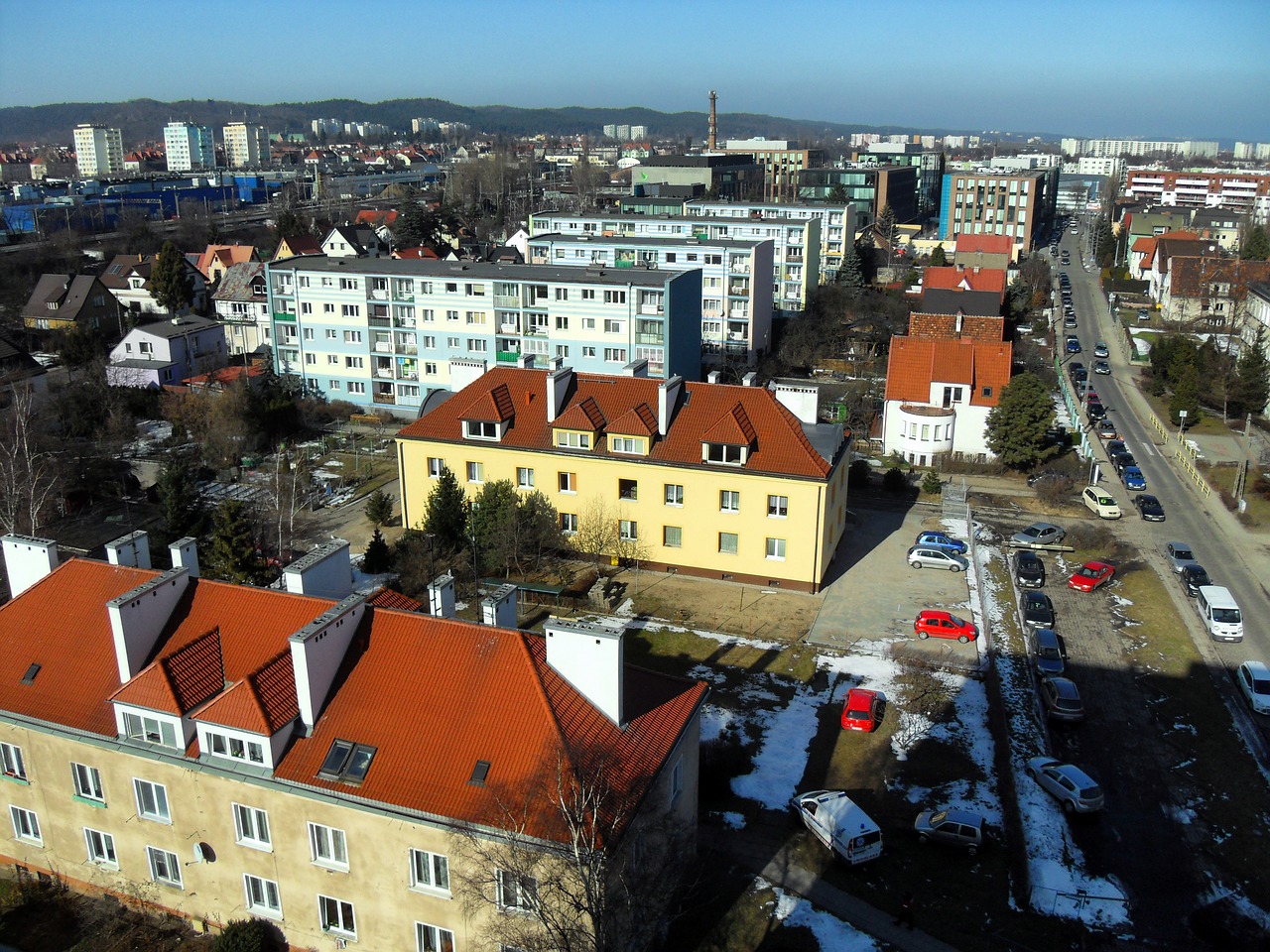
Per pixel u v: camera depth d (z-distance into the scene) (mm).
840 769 42812
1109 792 41688
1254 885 36250
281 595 34156
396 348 96938
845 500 66812
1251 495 76750
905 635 54719
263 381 95312
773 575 60344
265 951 31516
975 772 42656
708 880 35625
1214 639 55000
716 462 59531
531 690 30078
